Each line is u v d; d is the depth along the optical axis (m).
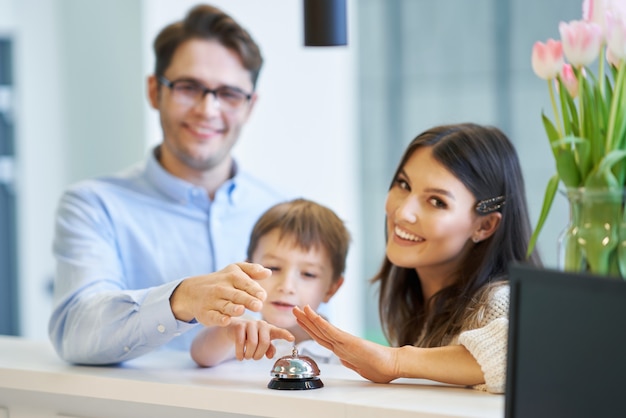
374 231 5.57
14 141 5.11
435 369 1.67
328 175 5.06
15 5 5.03
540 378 1.28
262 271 1.74
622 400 1.19
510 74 5.21
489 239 1.92
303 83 5.00
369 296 5.58
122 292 1.95
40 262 5.14
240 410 1.63
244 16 4.86
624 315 1.19
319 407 1.54
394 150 5.52
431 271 1.97
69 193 2.62
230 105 2.74
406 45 5.47
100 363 1.97
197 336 1.96
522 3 5.16
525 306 1.30
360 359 1.70
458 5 5.34
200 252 2.74
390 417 1.47
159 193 2.73
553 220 5.05
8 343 2.35
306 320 1.73
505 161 1.93
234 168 2.88
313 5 2.06
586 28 1.56
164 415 1.78
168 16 4.71
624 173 1.57
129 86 4.84
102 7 4.89
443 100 5.40
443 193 1.86
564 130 1.64
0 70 5.09
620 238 1.54
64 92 5.03
